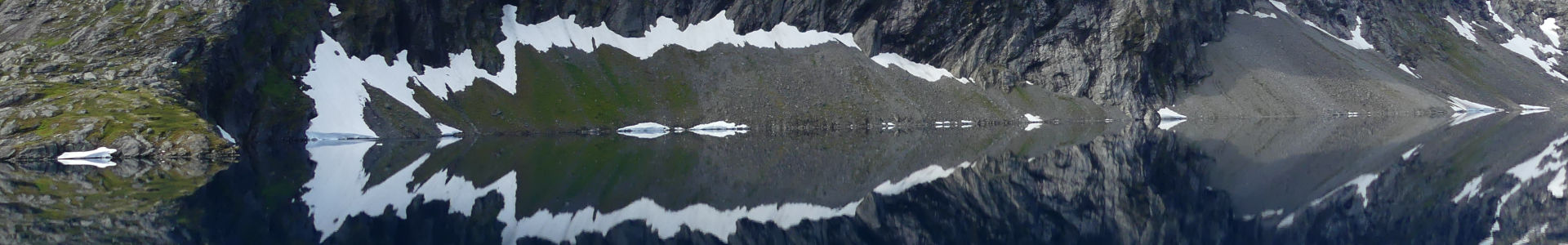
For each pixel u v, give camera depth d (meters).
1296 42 188.00
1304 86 172.12
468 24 143.88
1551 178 61.53
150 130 88.81
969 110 154.00
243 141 105.69
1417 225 45.56
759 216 48.41
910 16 165.25
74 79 100.88
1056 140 104.00
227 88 108.50
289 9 124.06
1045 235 42.38
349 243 37.62
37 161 83.75
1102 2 171.38
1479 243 41.59
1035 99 161.88
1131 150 86.25
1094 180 62.12
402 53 133.75
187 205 47.59
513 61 145.12
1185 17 173.62
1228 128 126.44
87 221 41.94
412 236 40.03
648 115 139.62
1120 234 42.66
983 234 42.78
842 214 48.75
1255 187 58.38
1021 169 69.31
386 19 132.62
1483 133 107.00
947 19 165.62
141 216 43.72
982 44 164.38
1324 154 80.88
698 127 137.38
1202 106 166.50
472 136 120.12
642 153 88.38
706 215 48.72
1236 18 193.38
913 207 50.66
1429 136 103.12
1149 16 168.00
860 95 151.00
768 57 158.12
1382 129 118.50
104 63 104.12
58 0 119.44
